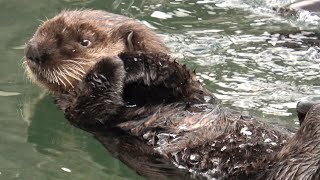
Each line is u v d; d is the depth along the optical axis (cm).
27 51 937
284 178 691
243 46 1187
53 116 943
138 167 814
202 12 1360
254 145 758
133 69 854
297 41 1212
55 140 890
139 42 931
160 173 797
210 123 806
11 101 988
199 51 1162
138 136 845
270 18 1341
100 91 873
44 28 948
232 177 744
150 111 855
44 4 1348
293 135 731
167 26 1276
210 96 881
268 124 827
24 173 806
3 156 845
